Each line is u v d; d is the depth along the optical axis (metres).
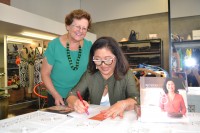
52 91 1.56
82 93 1.35
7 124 0.88
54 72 1.66
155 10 4.67
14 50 4.50
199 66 3.28
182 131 0.77
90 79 1.37
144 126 0.83
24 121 0.92
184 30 3.71
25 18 3.21
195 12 3.66
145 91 0.92
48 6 4.77
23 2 4.09
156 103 0.90
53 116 1.00
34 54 4.78
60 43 1.62
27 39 4.70
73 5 5.51
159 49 4.36
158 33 4.76
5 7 2.86
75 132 0.77
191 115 1.00
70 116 0.99
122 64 1.31
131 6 4.96
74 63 1.64
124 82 1.33
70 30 1.51
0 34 4.12
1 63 4.34
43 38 4.62
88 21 1.51
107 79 1.34
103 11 5.33
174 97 0.90
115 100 1.35
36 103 4.58
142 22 4.95
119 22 5.25
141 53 4.52
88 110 1.11
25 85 4.64
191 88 1.77
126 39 4.89
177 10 3.73
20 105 4.53
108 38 1.25
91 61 1.36
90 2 5.52
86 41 1.73
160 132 0.76
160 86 0.92
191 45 3.45
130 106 1.10
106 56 1.21
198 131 0.77
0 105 3.15
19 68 4.58
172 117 0.88
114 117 0.96
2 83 4.29
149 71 1.95
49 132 0.77
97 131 0.78
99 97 1.35
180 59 3.39
